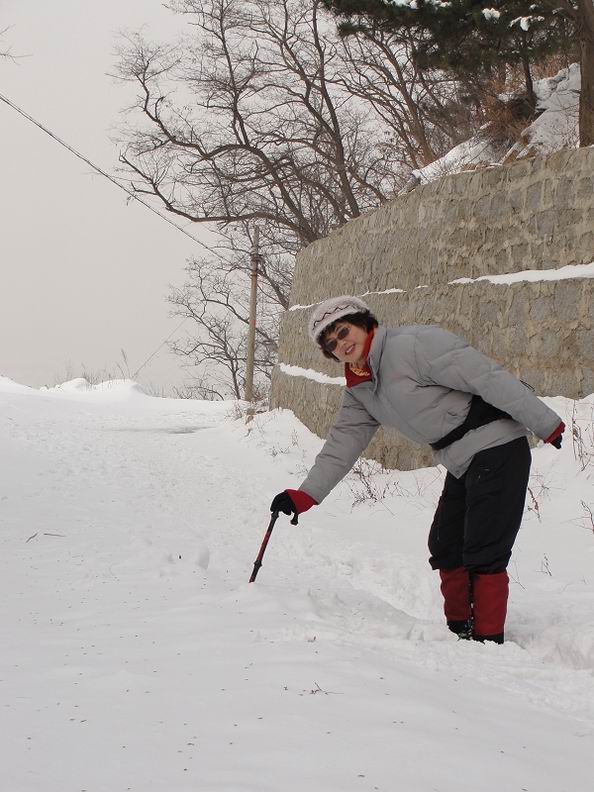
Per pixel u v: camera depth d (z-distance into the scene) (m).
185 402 26.44
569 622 4.07
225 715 2.23
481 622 3.74
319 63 27.89
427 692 2.52
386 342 3.76
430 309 10.17
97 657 2.98
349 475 10.25
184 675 2.66
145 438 15.58
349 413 4.10
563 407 8.03
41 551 5.81
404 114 26.75
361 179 28.61
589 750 2.16
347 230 13.20
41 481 9.79
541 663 3.21
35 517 7.44
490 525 3.71
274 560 6.20
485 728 2.22
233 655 2.89
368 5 12.48
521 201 8.94
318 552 6.58
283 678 2.55
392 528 7.62
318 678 2.55
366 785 1.77
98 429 16.91
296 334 15.55
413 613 5.07
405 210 11.12
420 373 3.72
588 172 8.17
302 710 2.25
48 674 2.75
